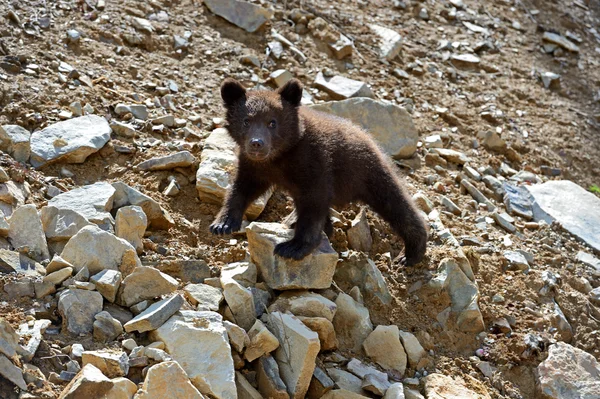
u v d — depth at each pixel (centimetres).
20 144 716
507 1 1366
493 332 707
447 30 1230
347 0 1210
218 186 734
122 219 644
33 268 586
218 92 927
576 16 1402
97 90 838
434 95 1070
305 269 650
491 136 1005
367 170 755
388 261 754
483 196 901
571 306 760
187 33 1004
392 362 639
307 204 687
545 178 1003
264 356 580
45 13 929
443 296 712
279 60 1025
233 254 683
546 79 1191
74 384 479
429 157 942
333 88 990
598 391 657
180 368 502
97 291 567
